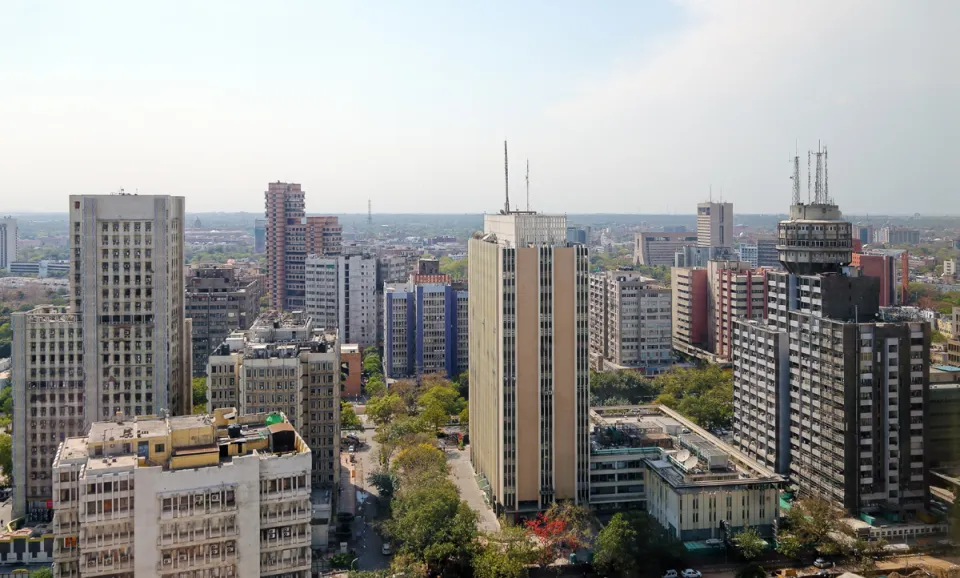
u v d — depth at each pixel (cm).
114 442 19275
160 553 17988
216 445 19200
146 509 17875
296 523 19050
